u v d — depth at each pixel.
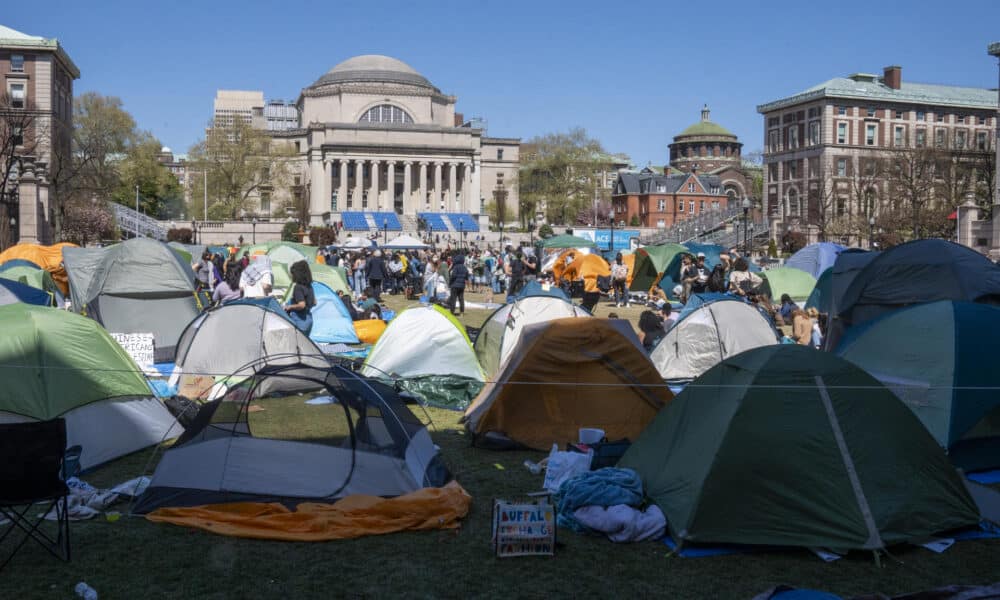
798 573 6.82
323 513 7.80
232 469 8.55
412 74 115.56
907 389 9.98
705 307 15.57
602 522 7.55
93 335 10.38
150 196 93.00
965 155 70.75
